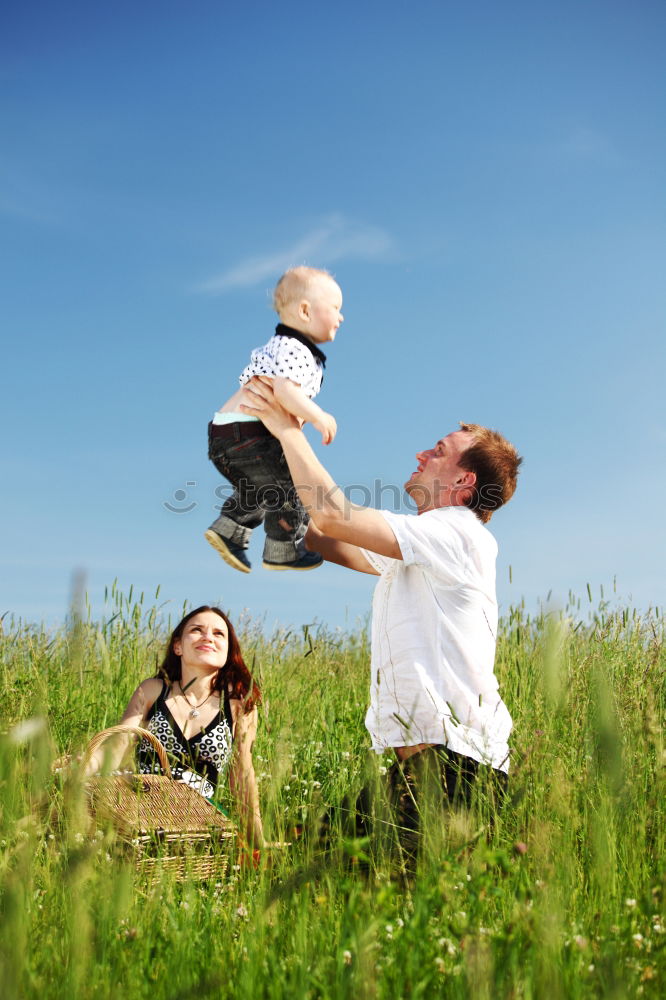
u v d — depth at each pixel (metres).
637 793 3.00
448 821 2.77
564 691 3.57
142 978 2.10
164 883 2.69
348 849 2.52
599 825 2.79
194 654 4.23
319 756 4.32
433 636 3.29
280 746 3.38
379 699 3.38
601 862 2.71
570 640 4.49
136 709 4.28
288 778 3.83
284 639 6.77
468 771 3.11
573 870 2.73
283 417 3.43
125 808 3.26
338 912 2.46
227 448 3.61
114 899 2.30
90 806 3.18
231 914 2.66
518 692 4.59
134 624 5.28
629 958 2.21
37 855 2.66
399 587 3.39
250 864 3.16
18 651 5.35
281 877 2.84
